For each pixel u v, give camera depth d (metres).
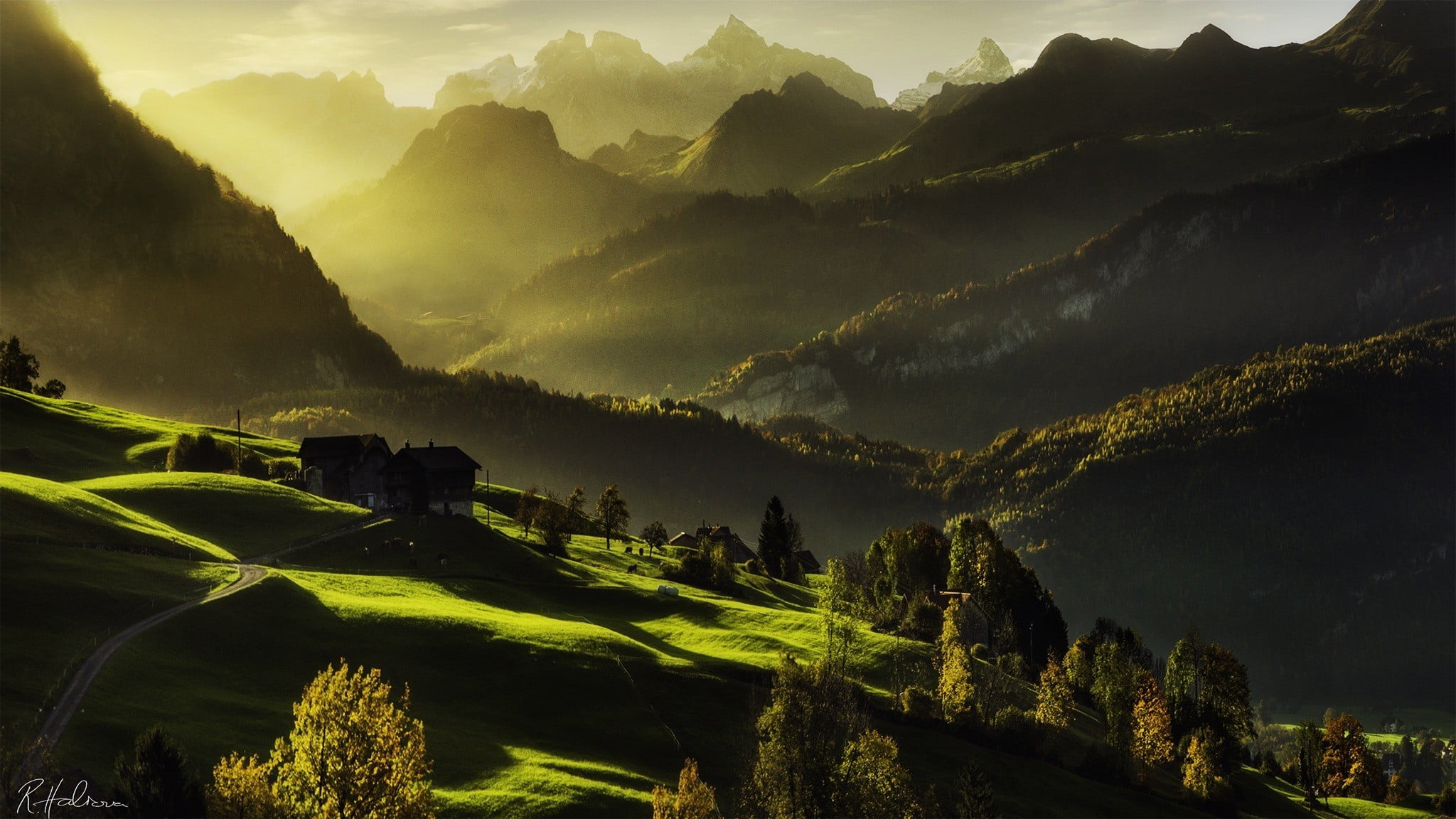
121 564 110.50
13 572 99.69
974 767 96.31
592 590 148.38
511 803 79.25
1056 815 104.31
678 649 128.50
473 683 103.19
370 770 55.09
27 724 71.69
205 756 75.06
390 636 108.56
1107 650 143.25
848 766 79.50
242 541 141.88
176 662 91.62
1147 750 127.06
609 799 82.38
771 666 122.06
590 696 103.94
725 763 97.62
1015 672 150.88
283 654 100.31
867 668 130.00
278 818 53.62
